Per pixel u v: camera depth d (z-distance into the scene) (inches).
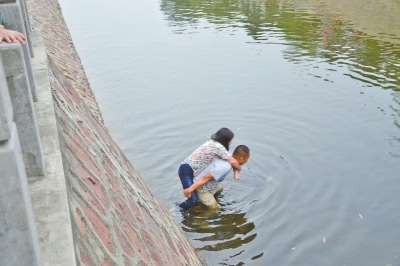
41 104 158.1
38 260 68.7
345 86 552.7
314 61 653.9
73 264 86.1
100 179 167.0
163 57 709.3
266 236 288.5
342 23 874.8
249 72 619.8
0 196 63.1
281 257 270.2
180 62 680.4
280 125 453.4
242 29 866.1
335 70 612.7
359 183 344.8
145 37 841.5
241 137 428.1
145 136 434.6
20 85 109.7
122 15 1062.4
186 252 223.1
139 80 608.1
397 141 411.5
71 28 952.9
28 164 113.0
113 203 159.0
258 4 1090.1
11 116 65.6
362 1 1058.7
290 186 341.4
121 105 522.3
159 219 217.0
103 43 813.2
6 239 65.0
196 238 287.0
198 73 627.8
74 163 152.6
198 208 313.7
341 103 503.2
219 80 595.2
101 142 233.6
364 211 311.3
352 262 265.1
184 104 518.3
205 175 310.3
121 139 430.0
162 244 182.2
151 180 353.7
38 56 214.7
